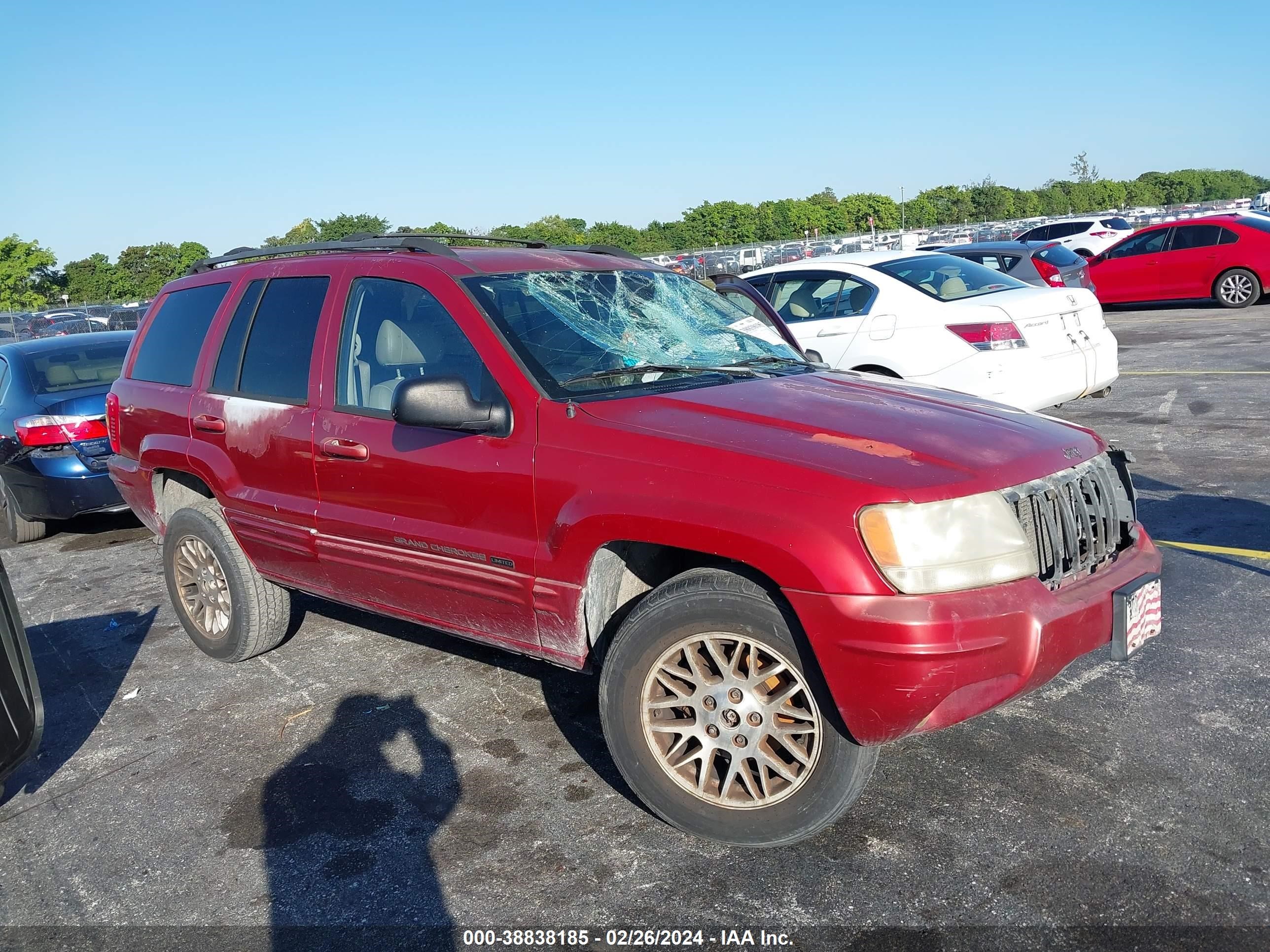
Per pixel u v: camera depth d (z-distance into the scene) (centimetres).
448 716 420
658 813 319
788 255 3142
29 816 364
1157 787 329
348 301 412
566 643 338
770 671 295
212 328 478
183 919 296
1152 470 729
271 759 394
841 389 362
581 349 369
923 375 751
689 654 307
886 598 271
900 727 276
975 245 1239
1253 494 649
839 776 290
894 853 304
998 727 376
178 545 500
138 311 3008
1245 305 1731
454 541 358
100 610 605
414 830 336
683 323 421
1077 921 268
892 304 776
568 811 341
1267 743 351
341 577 416
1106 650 436
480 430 342
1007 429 325
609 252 470
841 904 282
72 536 818
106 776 390
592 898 293
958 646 268
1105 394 817
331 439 400
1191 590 497
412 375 379
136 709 452
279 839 336
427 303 383
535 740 394
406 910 293
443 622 385
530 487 334
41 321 3462
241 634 480
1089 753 353
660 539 301
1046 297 752
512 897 296
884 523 273
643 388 354
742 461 295
